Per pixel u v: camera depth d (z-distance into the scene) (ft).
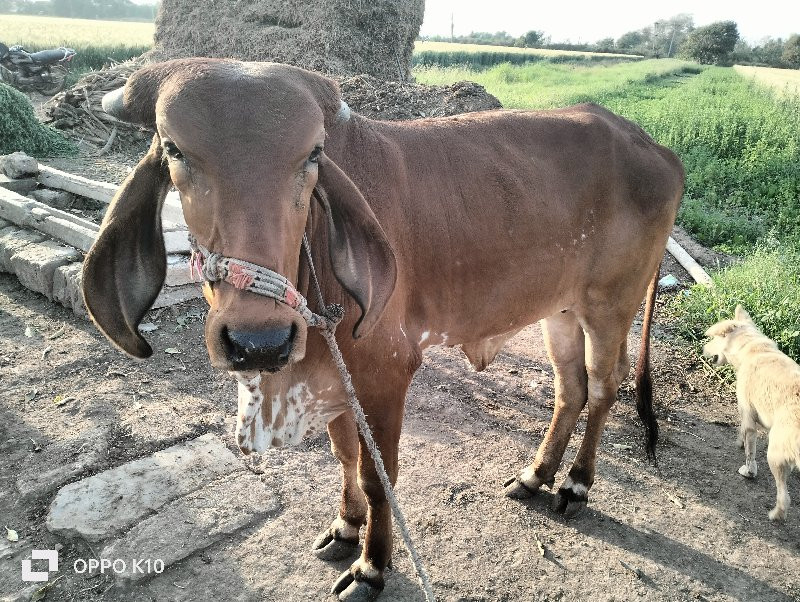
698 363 17.47
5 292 18.69
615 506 12.14
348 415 9.80
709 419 15.06
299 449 13.12
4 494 11.40
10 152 30.91
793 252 22.98
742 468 13.12
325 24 38.19
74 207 24.80
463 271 9.55
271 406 8.45
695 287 20.22
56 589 9.71
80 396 14.16
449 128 9.94
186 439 13.08
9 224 20.79
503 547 11.03
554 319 12.03
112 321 7.67
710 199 33.27
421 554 10.79
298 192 6.61
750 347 13.32
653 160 11.34
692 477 13.05
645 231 11.14
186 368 15.56
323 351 8.40
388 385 9.03
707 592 10.30
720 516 11.98
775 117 50.85
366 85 31.07
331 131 8.64
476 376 16.46
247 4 39.68
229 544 10.69
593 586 10.33
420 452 13.32
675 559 10.93
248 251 6.12
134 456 12.47
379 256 7.57
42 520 10.91
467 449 13.52
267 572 10.23
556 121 10.76
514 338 18.75
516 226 9.78
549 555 10.91
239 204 6.17
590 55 211.61
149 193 7.42
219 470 12.19
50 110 36.68
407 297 9.28
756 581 10.55
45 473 11.84
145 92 7.02
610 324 11.47
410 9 40.98
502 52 181.47
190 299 18.54
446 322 9.91
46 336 16.55
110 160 32.35
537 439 14.01
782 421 11.60
